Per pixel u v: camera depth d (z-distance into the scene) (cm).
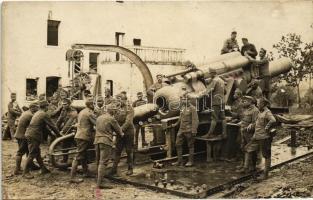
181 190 692
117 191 716
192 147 854
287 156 963
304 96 1316
